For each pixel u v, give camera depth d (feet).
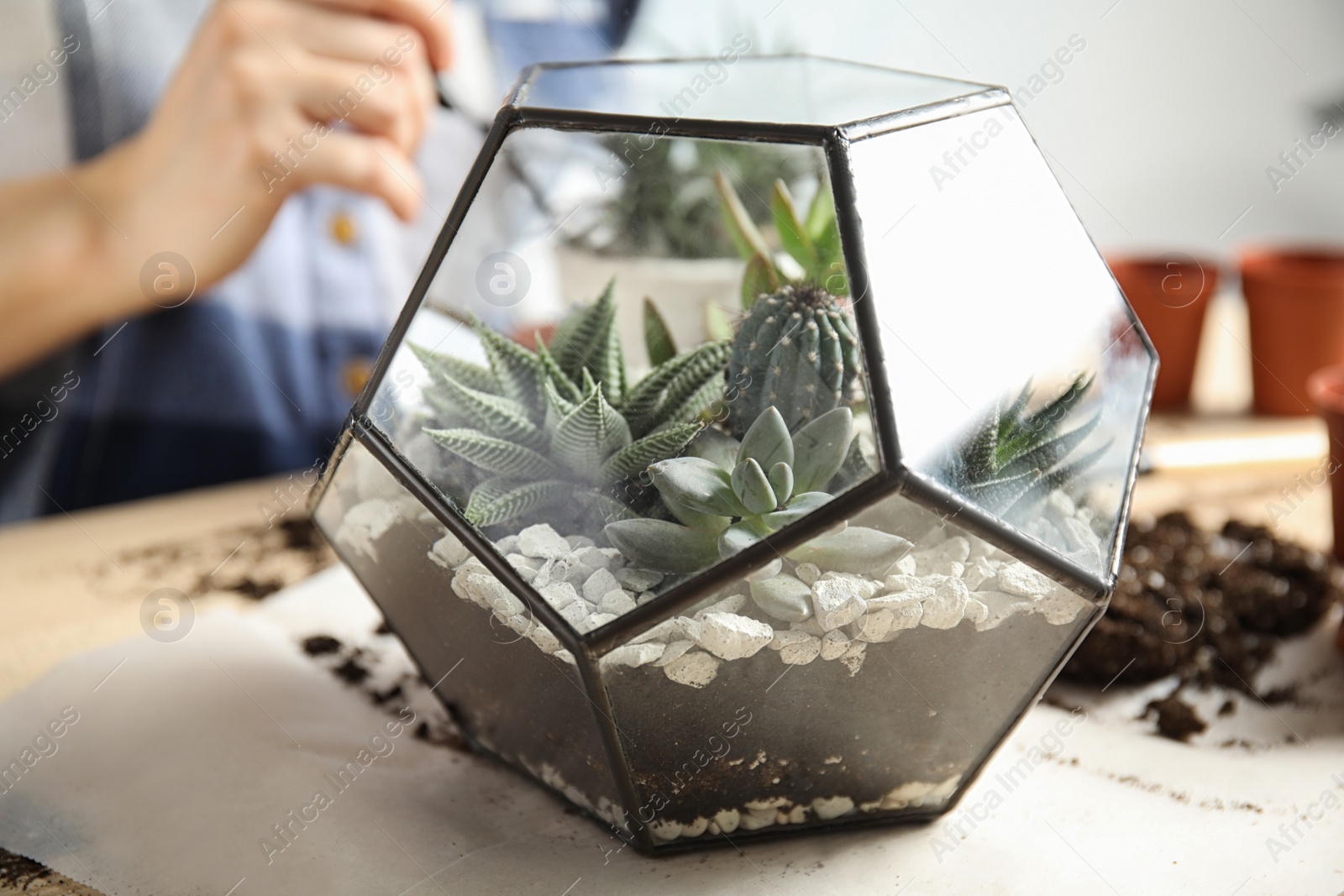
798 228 1.57
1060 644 1.40
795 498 1.30
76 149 2.90
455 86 3.09
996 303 1.36
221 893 1.44
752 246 1.81
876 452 1.27
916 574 1.33
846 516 1.27
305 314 3.14
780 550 1.28
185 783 1.58
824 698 1.37
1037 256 1.42
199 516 2.33
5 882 1.45
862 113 1.43
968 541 1.33
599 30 3.24
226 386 3.05
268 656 1.81
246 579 2.05
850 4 3.12
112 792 1.57
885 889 1.43
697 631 1.31
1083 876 1.45
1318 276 2.43
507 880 1.45
